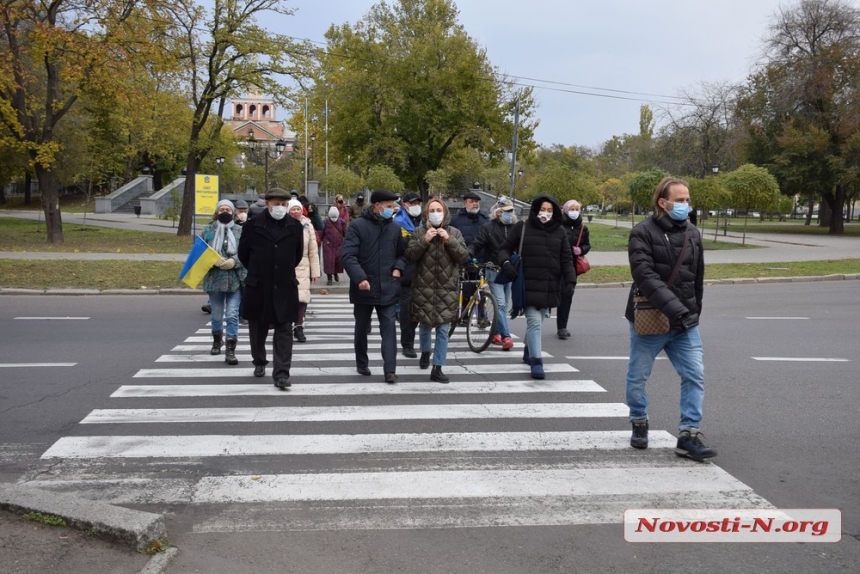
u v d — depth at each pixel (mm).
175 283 15531
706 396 6867
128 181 63531
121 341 9516
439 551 3723
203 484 4590
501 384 7250
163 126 27812
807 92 41031
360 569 3529
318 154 62219
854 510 4238
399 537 3883
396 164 42812
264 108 108625
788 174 40938
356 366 7824
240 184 62594
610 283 17484
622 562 3621
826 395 6914
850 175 38750
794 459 5094
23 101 22391
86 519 3705
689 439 5039
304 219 9633
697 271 5074
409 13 44281
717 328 11055
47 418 5961
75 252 20922
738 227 49250
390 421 5938
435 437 5523
